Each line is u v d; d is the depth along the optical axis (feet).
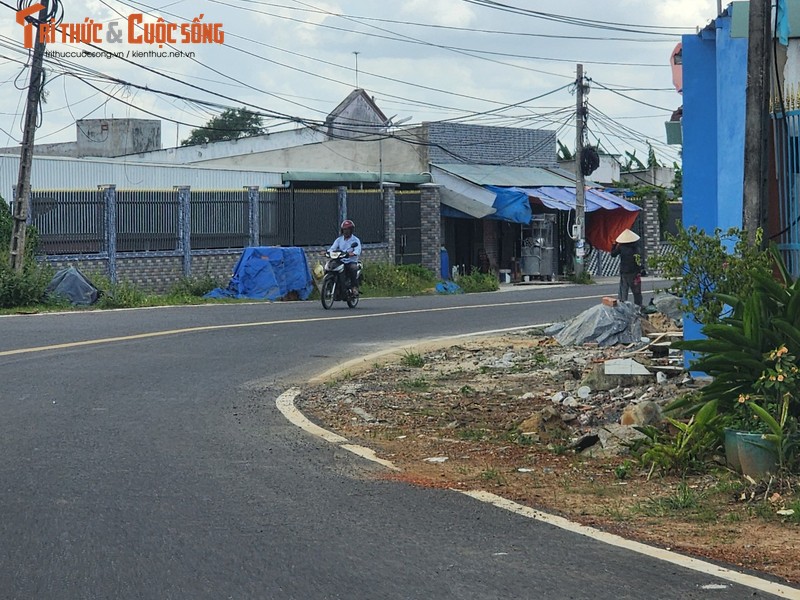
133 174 119.03
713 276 33.40
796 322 29.60
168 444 32.71
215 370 49.83
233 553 21.44
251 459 30.86
